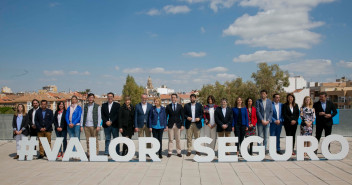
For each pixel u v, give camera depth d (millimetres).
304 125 9289
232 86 66500
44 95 67188
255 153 9727
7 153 10367
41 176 7098
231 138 8492
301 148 8570
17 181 6684
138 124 9336
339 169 7543
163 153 10094
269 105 9383
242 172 7324
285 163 8273
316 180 6574
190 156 9430
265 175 7031
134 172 7391
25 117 9422
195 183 6402
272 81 54875
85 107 9562
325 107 9422
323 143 8609
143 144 8641
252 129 9195
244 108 9180
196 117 9328
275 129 9648
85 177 6965
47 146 8891
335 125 13453
